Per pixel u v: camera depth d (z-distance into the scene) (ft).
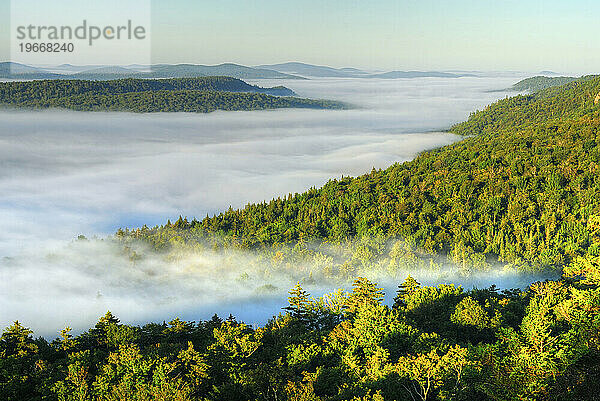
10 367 214.48
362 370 166.81
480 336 206.90
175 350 217.36
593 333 118.11
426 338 183.93
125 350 192.65
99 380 172.04
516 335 133.69
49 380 188.96
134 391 161.48
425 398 142.41
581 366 106.22
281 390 155.12
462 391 138.10
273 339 234.99
